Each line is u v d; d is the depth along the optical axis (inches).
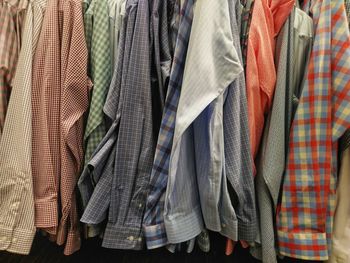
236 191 19.0
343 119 17.8
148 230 19.6
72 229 21.0
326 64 18.6
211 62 17.2
